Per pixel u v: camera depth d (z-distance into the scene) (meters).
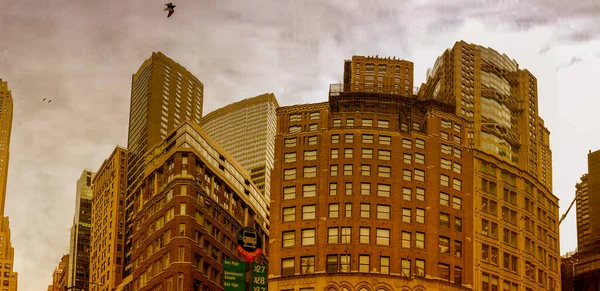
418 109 187.00
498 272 177.88
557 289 191.38
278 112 184.50
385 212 173.62
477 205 180.62
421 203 176.00
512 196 187.25
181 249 195.25
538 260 187.50
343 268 168.50
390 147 178.88
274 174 179.12
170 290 192.25
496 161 187.12
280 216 175.12
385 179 176.12
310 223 173.12
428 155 180.38
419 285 168.50
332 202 174.12
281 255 171.75
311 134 180.38
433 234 173.88
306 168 178.12
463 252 175.25
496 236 180.75
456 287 171.50
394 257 170.00
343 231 171.50
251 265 124.31
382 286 167.00
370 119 182.25
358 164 177.00
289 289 168.38
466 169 182.75
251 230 146.75
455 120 186.00
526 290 181.38
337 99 185.88
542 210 193.25
